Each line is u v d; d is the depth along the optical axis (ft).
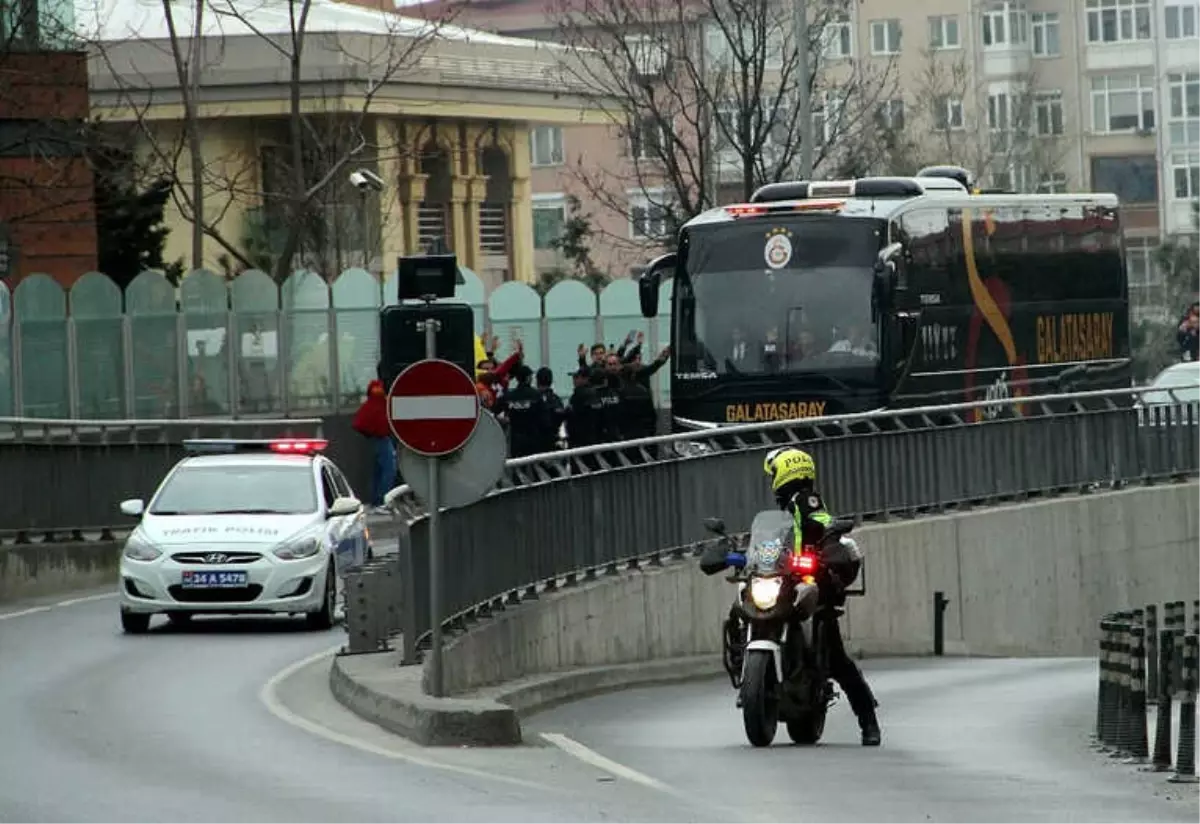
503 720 149.89
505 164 613.93
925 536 296.92
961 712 199.72
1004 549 312.50
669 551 244.42
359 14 569.64
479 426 161.79
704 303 328.49
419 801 120.88
